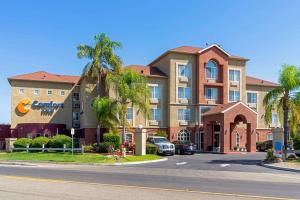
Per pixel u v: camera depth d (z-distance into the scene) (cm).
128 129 4934
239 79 5562
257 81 6031
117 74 4534
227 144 4578
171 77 5203
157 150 4050
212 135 5003
